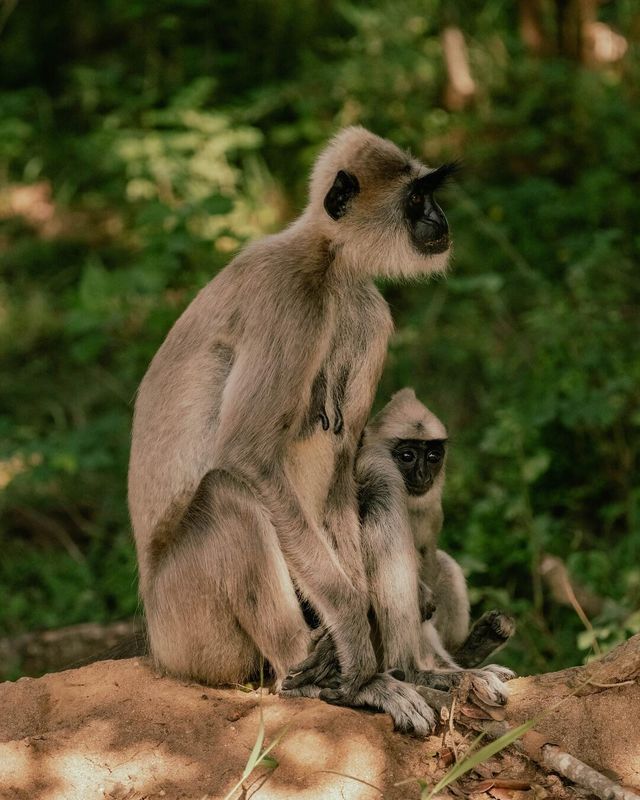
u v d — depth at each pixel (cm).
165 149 2089
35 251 2327
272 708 771
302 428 821
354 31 2681
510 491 1350
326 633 794
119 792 704
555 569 1209
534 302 1716
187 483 827
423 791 666
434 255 870
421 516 930
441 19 2500
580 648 1062
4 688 823
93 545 1534
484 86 2411
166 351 857
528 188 1977
